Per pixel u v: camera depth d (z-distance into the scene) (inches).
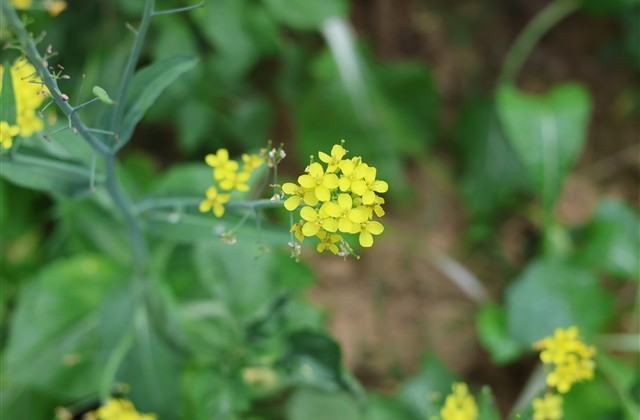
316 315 31.5
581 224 38.7
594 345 32.6
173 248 31.9
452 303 37.6
